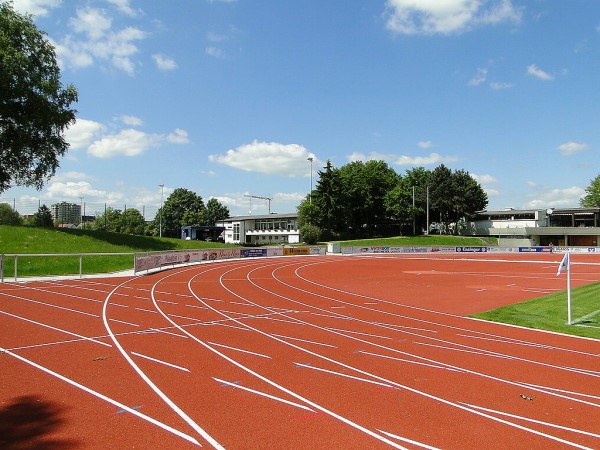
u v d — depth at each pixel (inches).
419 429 279.3
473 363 437.1
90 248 1753.2
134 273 1252.5
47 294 848.9
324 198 3346.5
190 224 4515.3
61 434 263.3
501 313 746.8
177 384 354.3
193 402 316.8
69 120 1721.2
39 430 268.7
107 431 268.1
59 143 1729.8
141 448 247.0
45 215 3671.3
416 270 1611.7
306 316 677.3
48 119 1617.9
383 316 700.7
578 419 300.8
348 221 3540.8
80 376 371.2
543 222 3558.1
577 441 266.7
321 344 498.0
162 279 1165.1
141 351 452.4
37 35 1627.7
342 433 270.8
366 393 342.6
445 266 1806.1
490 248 3026.6
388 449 251.3
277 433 269.1
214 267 1604.3
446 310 777.6
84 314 651.5
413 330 596.4
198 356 437.1
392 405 319.0
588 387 369.7
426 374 396.2
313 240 3294.8
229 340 506.9
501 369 418.3
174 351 454.6
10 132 1578.5
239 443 254.8
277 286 1073.5
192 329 562.6
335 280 1255.5
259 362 419.8
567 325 647.1
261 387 350.6
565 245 3304.6
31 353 440.5
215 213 5191.9
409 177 3892.7
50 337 508.4
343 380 372.5
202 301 803.4
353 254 2684.5
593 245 3253.0
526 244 3312.0
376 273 1489.9
